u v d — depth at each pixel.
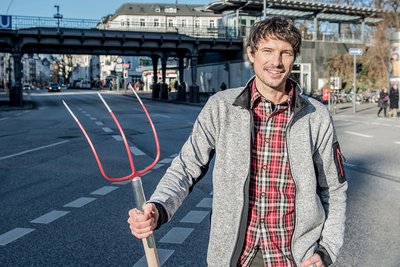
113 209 7.02
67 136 17.86
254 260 2.22
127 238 5.61
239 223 2.18
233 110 2.26
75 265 4.76
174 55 57.00
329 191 2.38
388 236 5.58
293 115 2.24
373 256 4.95
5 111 35.25
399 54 26.78
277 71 2.21
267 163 2.23
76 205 7.29
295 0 45.53
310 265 2.18
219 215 2.21
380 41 46.22
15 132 19.58
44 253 5.11
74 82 124.69
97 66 140.25
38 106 42.22
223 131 2.24
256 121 2.27
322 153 2.32
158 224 2.03
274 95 2.26
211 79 58.00
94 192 8.24
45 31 41.84
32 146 14.95
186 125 22.20
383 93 27.28
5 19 40.56
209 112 2.29
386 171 10.03
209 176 9.72
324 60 49.75
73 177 9.71
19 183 9.11
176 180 2.22
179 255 5.04
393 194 7.82
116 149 14.02
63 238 5.62
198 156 2.29
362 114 29.64
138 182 2.01
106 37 44.03
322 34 50.47
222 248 2.19
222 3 47.22
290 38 2.20
